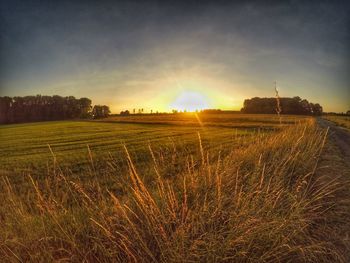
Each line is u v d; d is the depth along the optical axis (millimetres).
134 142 34188
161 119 105688
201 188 4871
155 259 3498
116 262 3568
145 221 3986
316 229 5168
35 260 3535
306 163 8406
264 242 3775
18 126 93062
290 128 12781
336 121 72375
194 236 3799
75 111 159125
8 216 4359
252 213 4113
